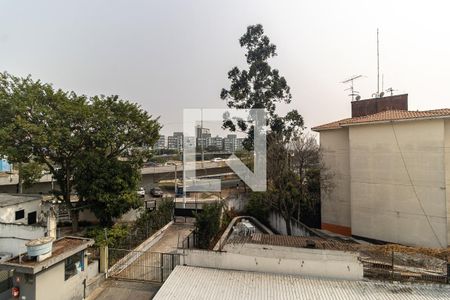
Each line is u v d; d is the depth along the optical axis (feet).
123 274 35.32
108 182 51.47
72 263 29.25
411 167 50.65
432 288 26.23
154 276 34.78
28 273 23.82
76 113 51.70
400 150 52.08
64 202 56.59
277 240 40.09
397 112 57.06
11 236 40.96
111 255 36.32
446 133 48.03
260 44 87.10
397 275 28.91
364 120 56.54
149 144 61.52
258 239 40.78
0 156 50.06
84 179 52.34
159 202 71.61
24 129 47.26
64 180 57.52
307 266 29.43
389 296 24.71
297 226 59.11
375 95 74.64
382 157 54.39
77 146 53.88
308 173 65.41
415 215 50.11
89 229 52.49
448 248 44.14
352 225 58.70
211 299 24.17
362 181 57.26
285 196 59.67
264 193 66.28
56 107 53.01
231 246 31.86
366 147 56.75
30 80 53.47
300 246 35.58
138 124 58.90
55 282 26.27
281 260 29.99
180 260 32.17
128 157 60.13
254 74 85.40
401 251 37.96
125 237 43.42
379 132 54.85
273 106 84.48
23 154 49.98
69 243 30.17
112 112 57.72
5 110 49.32
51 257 25.66
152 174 116.47
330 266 28.96
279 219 63.62
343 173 63.16
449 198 47.34
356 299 24.16
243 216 66.74
